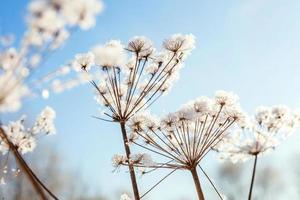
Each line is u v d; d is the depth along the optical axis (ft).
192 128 1.05
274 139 0.81
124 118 1.09
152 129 1.07
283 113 0.83
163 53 1.16
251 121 0.84
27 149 0.80
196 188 0.96
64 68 0.56
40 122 0.83
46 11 0.47
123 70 1.15
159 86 1.19
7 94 0.52
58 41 0.49
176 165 0.98
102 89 1.18
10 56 0.52
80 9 0.48
